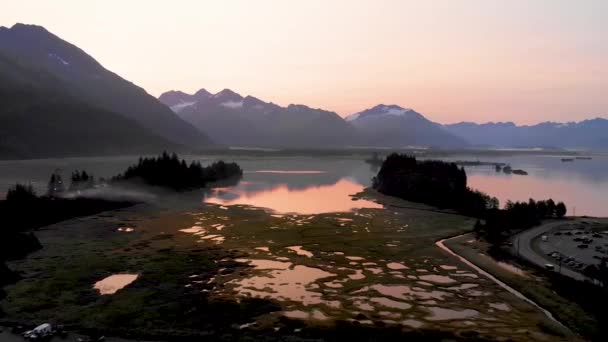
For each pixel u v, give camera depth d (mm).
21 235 119000
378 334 70688
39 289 87250
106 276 96812
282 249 122562
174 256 113188
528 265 107500
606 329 72250
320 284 94188
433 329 72812
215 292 87938
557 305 82625
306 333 70750
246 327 72688
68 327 71688
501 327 73875
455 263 110938
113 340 68250
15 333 69688
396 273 102500
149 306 80188
